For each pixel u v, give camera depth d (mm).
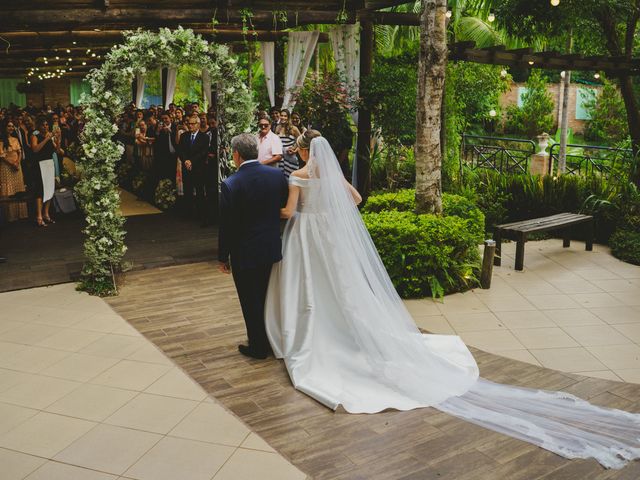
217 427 3650
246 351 4688
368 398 3967
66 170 10562
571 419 3684
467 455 3330
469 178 10039
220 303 5914
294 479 3117
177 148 10164
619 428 3574
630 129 10938
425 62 6359
